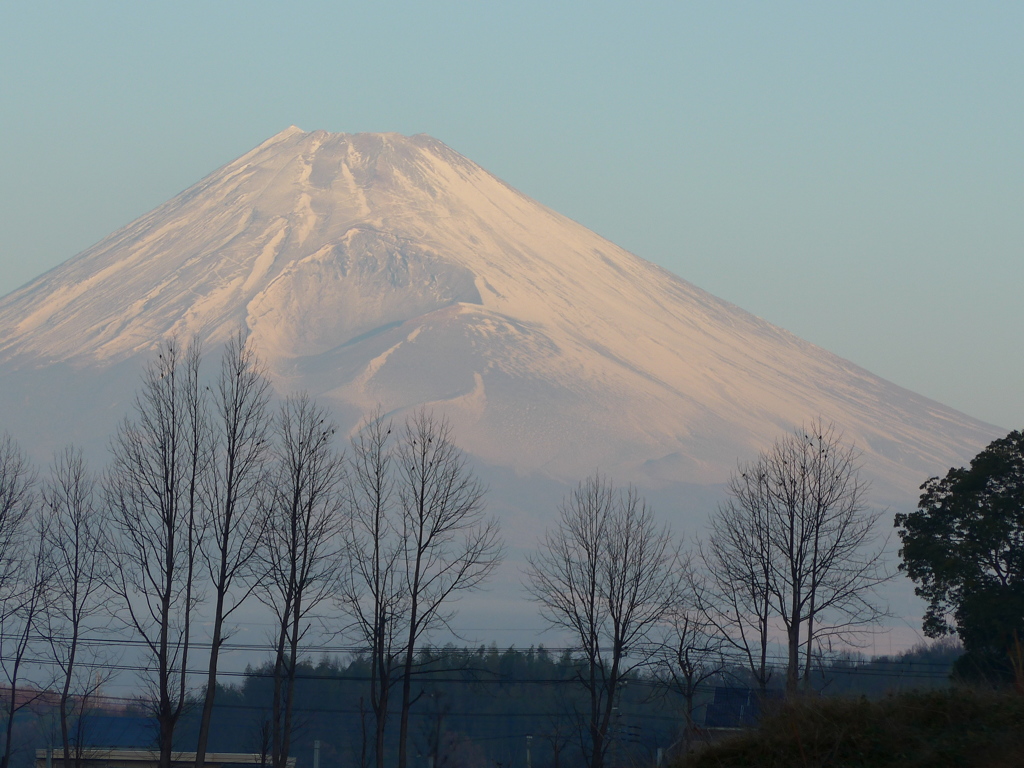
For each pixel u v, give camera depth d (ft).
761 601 412.36
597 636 435.94
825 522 409.49
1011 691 207.51
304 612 413.39
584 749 418.31
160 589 424.46
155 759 610.65
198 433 412.57
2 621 475.72
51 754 604.90
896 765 184.75
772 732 208.03
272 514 413.80
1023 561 490.49
